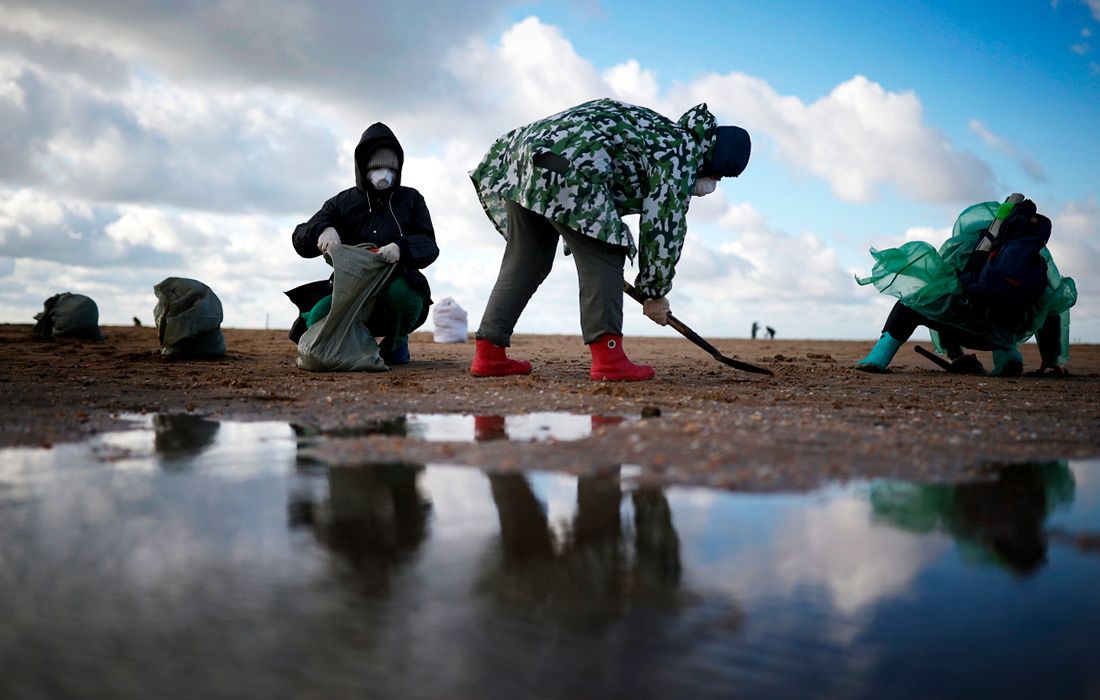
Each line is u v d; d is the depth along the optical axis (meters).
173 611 1.16
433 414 3.58
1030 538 1.59
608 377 5.11
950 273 6.63
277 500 1.88
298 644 1.05
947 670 1.01
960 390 5.14
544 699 0.91
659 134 4.83
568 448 2.47
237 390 4.62
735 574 1.36
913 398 4.49
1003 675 1.00
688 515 1.75
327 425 3.20
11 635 1.07
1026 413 3.76
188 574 1.33
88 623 1.11
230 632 1.08
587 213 4.66
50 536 1.56
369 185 7.01
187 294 7.50
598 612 1.17
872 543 1.54
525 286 5.44
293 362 7.47
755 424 2.88
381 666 0.98
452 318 13.05
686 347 14.18
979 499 1.90
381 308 6.88
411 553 1.46
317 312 6.64
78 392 4.39
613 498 1.89
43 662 0.99
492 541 1.55
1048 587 1.31
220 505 1.83
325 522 1.68
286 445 2.67
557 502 1.85
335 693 0.91
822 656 1.04
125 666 0.98
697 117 5.07
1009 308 6.67
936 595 1.27
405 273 6.78
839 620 1.16
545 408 3.78
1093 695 0.95
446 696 0.91
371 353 6.23
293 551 1.47
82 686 0.93
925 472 2.19
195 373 5.94
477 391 4.54
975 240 6.71
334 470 2.23
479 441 2.71
